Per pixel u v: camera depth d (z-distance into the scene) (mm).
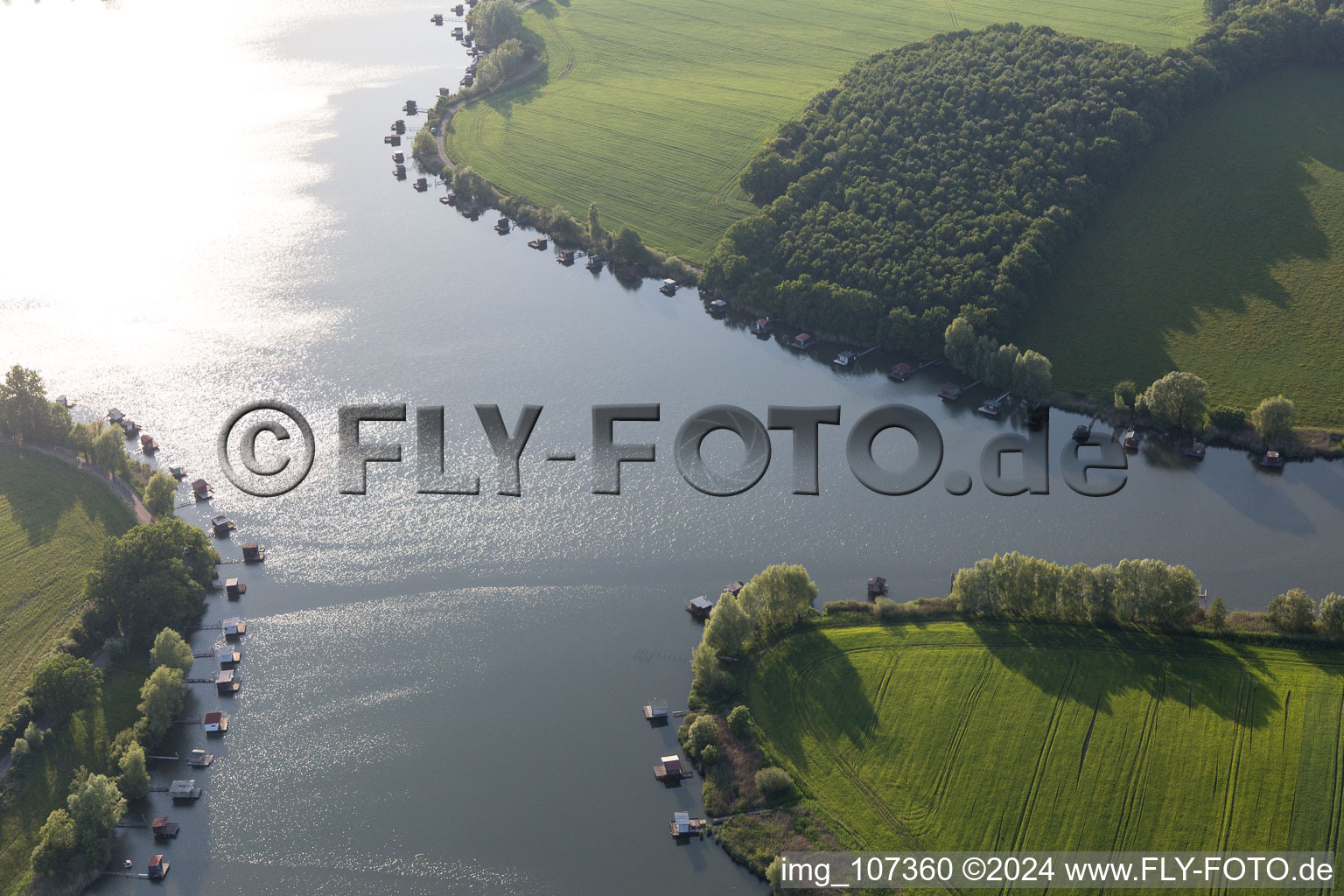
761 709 179625
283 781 173625
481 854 161500
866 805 163250
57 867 158250
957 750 169625
